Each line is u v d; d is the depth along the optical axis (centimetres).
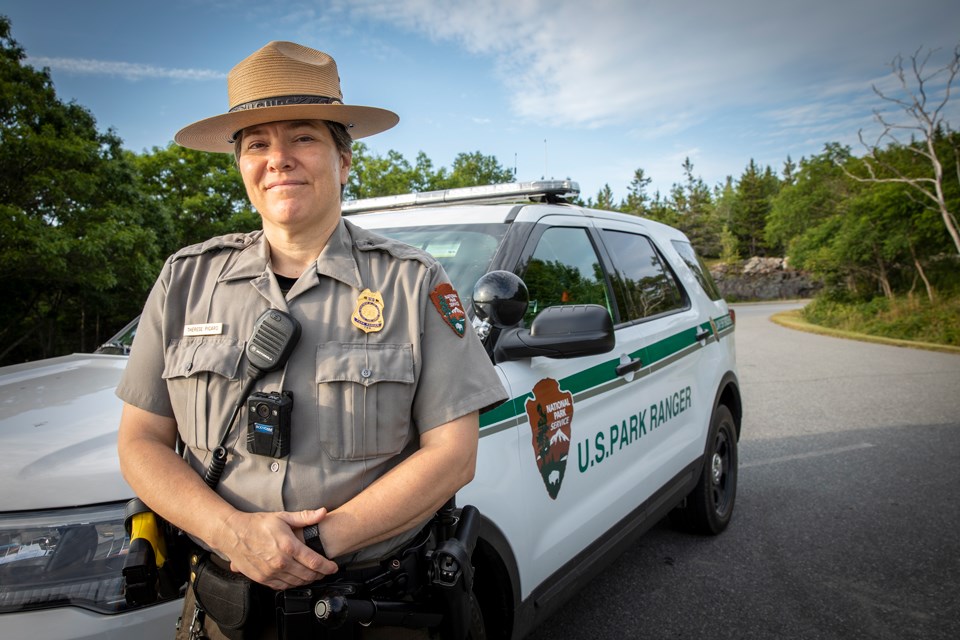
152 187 1691
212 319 131
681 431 343
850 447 586
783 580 334
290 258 139
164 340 134
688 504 381
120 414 192
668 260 381
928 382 940
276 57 134
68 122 1120
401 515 120
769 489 477
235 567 117
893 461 539
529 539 214
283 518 115
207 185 1730
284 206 131
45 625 145
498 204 287
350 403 122
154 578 136
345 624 119
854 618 296
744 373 1077
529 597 216
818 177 3466
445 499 127
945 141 2122
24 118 1082
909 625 290
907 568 344
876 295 2405
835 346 1550
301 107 129
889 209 2148
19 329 1379
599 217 321
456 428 129
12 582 147
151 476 125
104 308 1295
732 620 296
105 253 1086
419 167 2619
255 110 128
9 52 1107
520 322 230
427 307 131
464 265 239
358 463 123
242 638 126
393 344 126
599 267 300
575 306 210
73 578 150
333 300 128
